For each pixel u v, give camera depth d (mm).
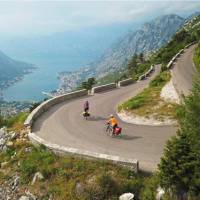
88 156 24594
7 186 25797
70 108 41906
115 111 40000
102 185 21516
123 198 20531
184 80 48312
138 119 34594
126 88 57250
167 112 34219
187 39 125688
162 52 130625
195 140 18844
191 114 19578
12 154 29359
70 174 23594
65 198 22141
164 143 28047
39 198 23328
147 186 21359
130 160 23234
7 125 36562
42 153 26984
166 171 19328
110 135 31016
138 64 160375
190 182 18578
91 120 36375
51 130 33000
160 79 53625
